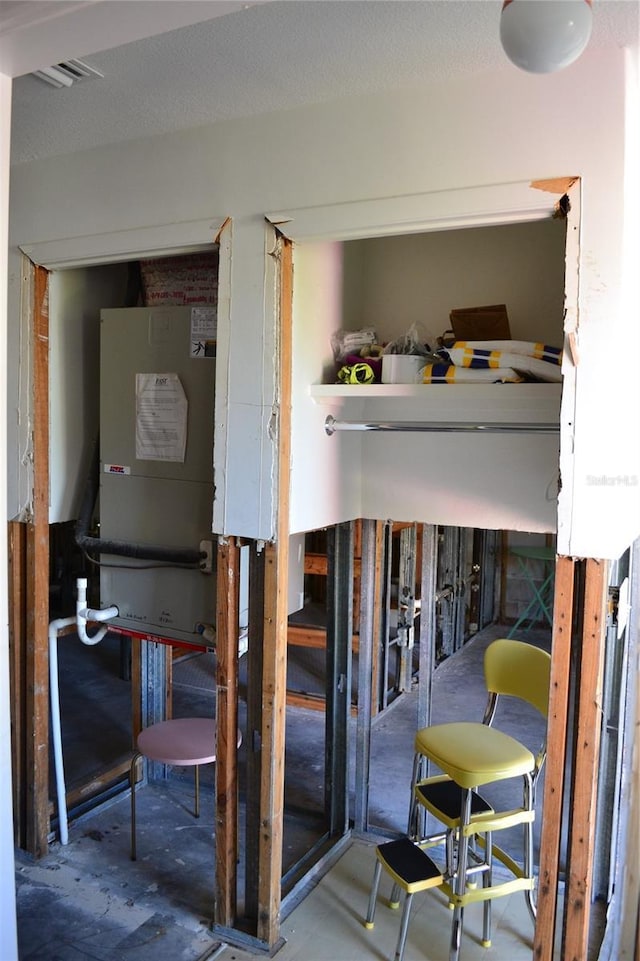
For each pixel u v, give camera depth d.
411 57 1.71
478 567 5.95
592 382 1.66
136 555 2.58
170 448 2.53
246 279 2.10
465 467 2.57
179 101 2.00
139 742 2.63
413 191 1.85
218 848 2.28
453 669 5.12
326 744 2.88
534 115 1.71
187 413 2.49
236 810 2.29
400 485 2.69
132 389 2.61
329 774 2.88
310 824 2.95
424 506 2.65
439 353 2.28
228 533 2.18
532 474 2.46
